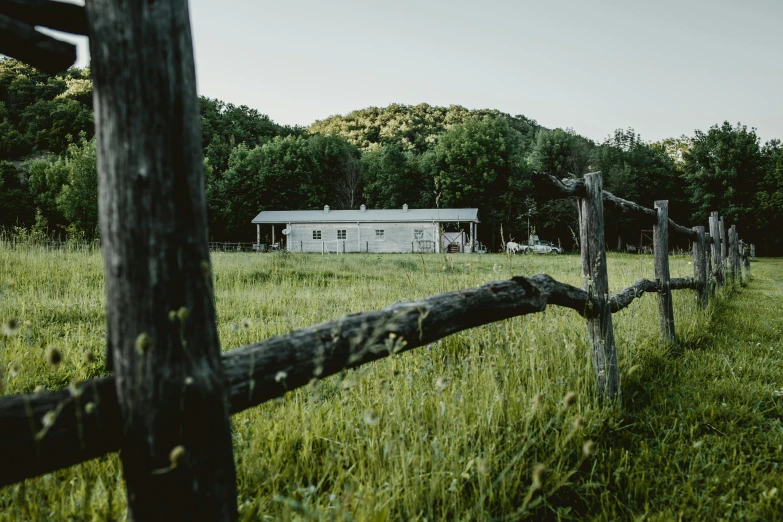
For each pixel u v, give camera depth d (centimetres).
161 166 113
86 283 835
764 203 4800
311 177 5688
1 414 97
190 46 121
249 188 5131
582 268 339
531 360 301
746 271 1700
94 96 115
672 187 5509
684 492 224
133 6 112
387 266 1533
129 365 111
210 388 117
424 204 5775
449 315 199
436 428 247
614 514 206
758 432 289
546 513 210
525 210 5050
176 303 114
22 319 536
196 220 119
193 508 114
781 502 209
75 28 121
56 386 346
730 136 5153
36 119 9238
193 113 120
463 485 204
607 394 320
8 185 5203
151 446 111
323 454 241
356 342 155
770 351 479
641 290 438
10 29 106
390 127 12075
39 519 151
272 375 137
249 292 827
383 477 196
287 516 141
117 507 166
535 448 243
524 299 248
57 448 103
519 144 5809
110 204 112
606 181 5141
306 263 1639
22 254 995
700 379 387
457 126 5391
